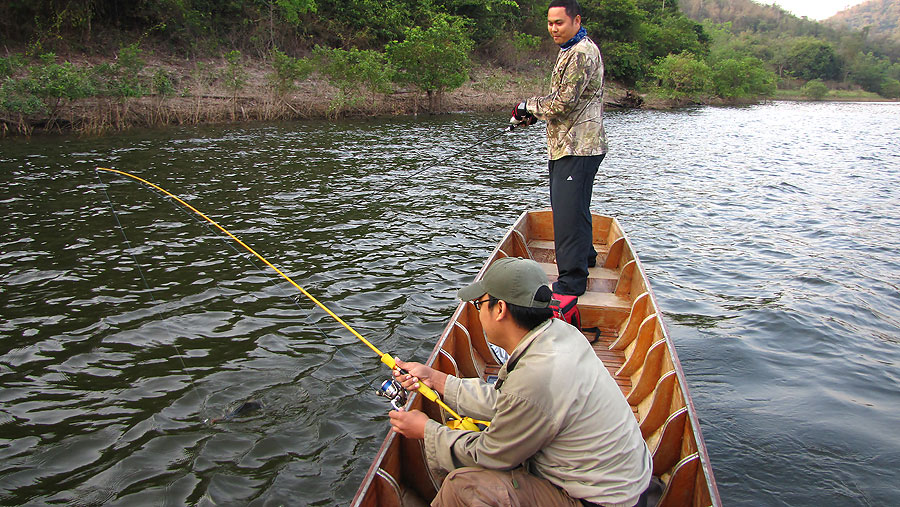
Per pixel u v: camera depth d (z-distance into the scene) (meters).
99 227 8.42
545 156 16.02
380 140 17.20
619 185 13.28
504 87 30.59
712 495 2.40
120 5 21.72
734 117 33.47
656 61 44.97
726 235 9.71
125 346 5.27
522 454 2.19
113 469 3.77
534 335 2.24
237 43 24.48
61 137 15.18
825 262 8.44
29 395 4.52
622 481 2.15
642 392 3.79
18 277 6.66
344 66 21.78
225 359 5.09
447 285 6.86
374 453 3.98
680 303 6.82
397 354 5.28
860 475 3.93
